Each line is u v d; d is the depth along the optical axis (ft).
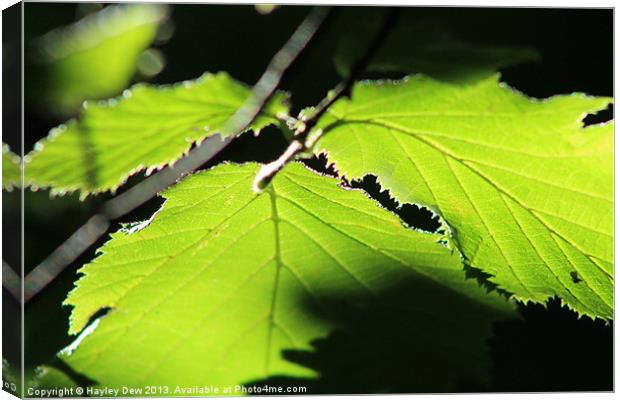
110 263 1.35
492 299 1.34
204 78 1.30
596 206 1.33
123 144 1.33
